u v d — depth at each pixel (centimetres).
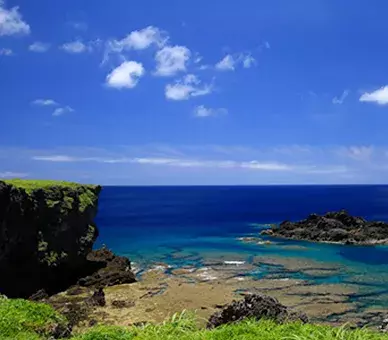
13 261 3225
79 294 3325
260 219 9456
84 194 4225
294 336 842
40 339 942
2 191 2970
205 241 6062
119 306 2877
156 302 2964
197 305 2861
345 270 3944
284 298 2967
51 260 3566
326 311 2642
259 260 4509
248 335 873
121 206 14788
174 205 15138
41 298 3206
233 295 3088
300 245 5647
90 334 917
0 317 990
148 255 4950
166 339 877
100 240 6259
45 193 3569
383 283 3403
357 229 6506
